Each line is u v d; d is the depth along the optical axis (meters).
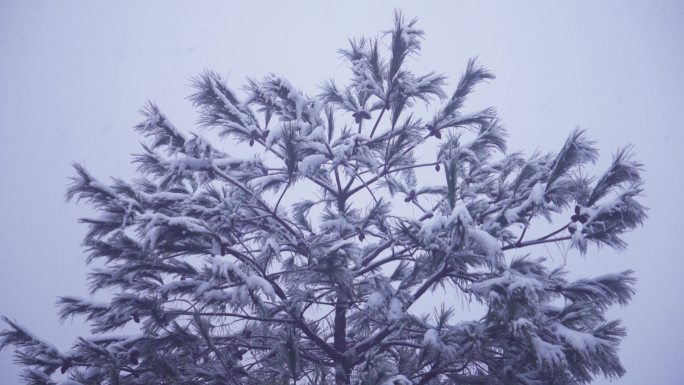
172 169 4.87
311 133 5.28
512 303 3.46
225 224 4.56
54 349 4.80
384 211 6.23
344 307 5.20
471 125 5.89
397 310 4.64
